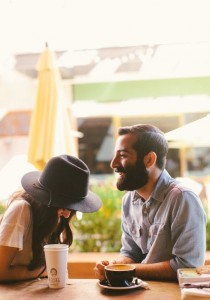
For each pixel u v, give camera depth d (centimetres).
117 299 163
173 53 519
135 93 666
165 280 195
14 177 410
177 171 850
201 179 589
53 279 180
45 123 354
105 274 182
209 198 418
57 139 354
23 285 187
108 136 899
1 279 193
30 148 357
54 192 192
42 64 370
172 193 209
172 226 204
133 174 215
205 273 176
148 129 219
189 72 614
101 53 516
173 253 201
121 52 514
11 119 582
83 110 644
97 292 173
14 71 612
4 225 194
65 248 181
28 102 717
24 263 201
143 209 220
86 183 197
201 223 204
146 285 178
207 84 643
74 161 203
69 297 167
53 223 201
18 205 199
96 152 919
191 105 650
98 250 382
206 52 523
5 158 771
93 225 382
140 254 236
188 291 152
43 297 168
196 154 940
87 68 622
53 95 363
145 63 574
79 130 887
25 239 199
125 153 215
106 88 673
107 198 383
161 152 218
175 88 654
